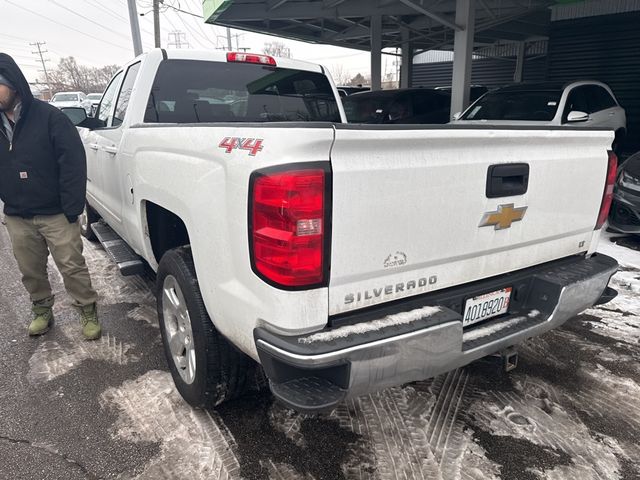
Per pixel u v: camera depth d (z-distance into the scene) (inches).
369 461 89.8
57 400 108.5
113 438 96.0
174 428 98.9
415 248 78.6
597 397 110.7
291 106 153.5
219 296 82.1
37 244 132.3
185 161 90.3
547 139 92.0
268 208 68.0
